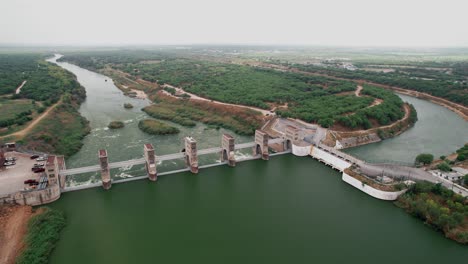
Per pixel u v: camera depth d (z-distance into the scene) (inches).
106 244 3420.3
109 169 4830.2
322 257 3260.3
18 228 3464.6
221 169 5334.6
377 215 4010.8
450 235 3538.4
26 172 4530.0
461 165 4891.7
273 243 3476.9
